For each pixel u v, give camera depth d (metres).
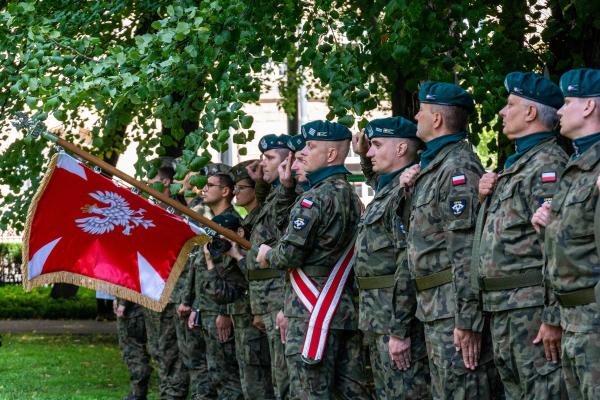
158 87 7.32
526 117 5.47
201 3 7.25
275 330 8.01
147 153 8.30
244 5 7.26
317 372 7.14
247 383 8.72
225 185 9.20
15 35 8.52
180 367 10.38
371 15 7.54
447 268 5.91
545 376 5.29
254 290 8.12
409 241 6.10
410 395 6.44
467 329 5.71
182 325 9.98
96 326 19.00
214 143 7.18
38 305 20.47
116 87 7.17
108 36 10.27
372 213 6.65
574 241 4.86
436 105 6.09
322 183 7.29
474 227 5.74
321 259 7.21
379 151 6.74
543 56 8.10
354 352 7.29
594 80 4.95
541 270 5.33
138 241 8.05
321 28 7.60
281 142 8.46
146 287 8.03
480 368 5.80
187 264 9.89
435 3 7.37
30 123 7.59
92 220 7.98
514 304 5.37
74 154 8.16
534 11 8.35
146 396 11.03
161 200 7.68
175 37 7.01
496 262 5.43
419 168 6.21
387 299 6.57
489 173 5.61
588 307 4.83
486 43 7.48
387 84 9.09
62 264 8.00
